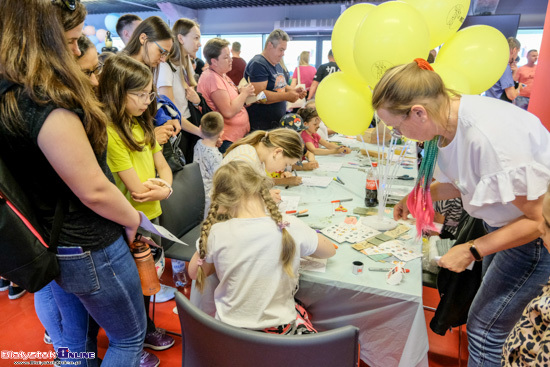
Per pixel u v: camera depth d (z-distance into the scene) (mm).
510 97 4707
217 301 1178
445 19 1486
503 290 1189
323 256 1247
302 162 2562
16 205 896
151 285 1299
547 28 2988
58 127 871
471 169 1055
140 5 9984
